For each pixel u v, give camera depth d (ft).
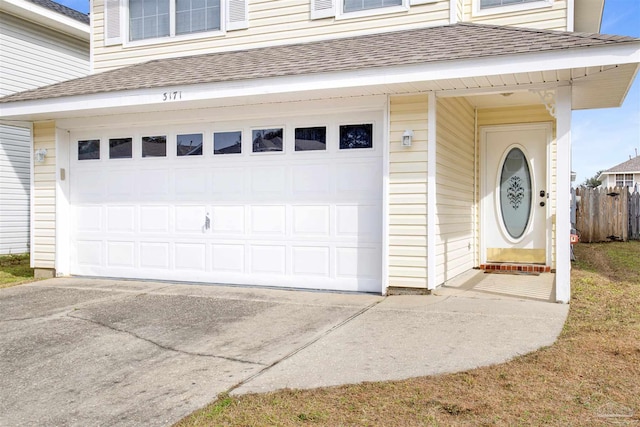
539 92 20.92
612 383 11.81
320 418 10.33
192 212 26.27
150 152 27.14
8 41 41.14
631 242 47.96
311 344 15.34
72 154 29.04
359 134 23.15
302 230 24.16
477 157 30.35
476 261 30.30
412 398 11.18
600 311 18.53
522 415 10.30
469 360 13.47
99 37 32.81
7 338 16.89
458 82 20.06
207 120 25.70
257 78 21.95
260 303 21.21
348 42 25.44
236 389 11.98
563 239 19.94
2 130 40.65
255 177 24.99
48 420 10.77
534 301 20.35
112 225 28.14
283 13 28.27
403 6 25.79
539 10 25.44
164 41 31.04
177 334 16.92
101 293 23.99
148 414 10.85
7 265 35.86
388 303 20.52
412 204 21.90
